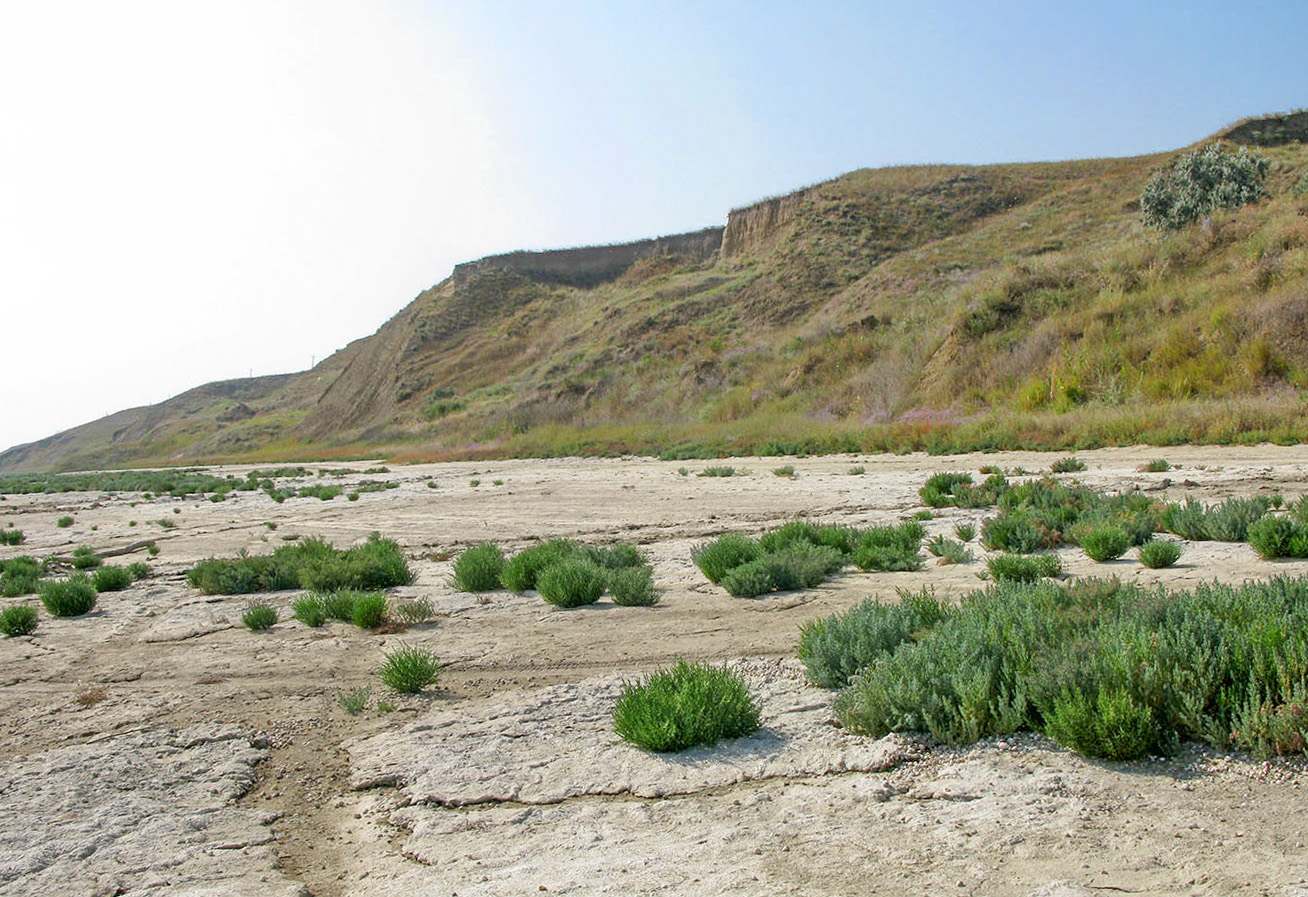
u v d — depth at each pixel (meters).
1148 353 27.05
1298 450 18.00
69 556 17.61
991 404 29.89
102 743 6.27
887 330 40.78
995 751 4.72
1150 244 33.25
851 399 36.50
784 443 30.12
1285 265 26.64
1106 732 4.41
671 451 32.84
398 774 5.23
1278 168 40.78
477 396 70.31
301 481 37.03
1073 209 52.06
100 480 48.19
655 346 57.31
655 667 7.12
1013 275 34.56
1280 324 24.47
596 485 24.20
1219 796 3.93
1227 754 4.34
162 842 4.48
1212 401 23.55
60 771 5.66
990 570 9.41
